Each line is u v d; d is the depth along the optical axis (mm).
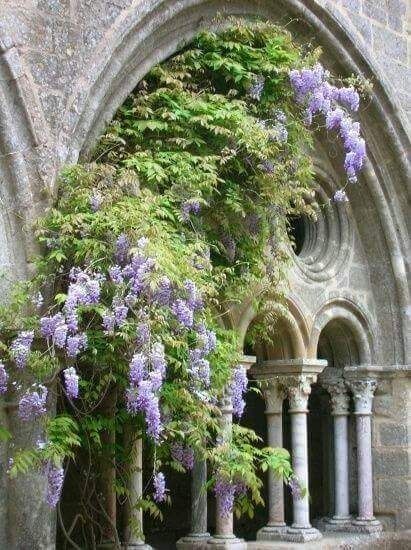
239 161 10047
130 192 8633
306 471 11562
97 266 8008
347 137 10742
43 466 7816
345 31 11602
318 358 12984
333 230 12547
